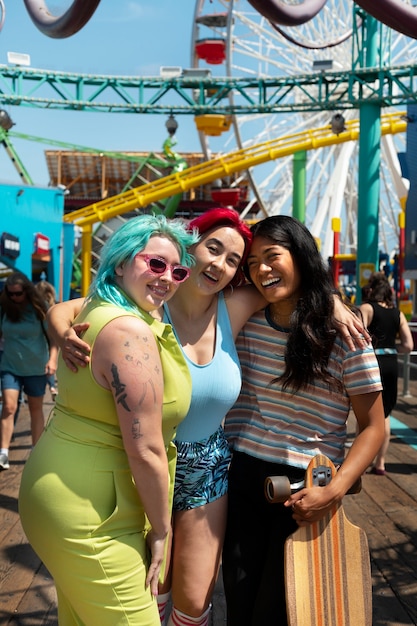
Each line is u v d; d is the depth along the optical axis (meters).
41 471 1.94
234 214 2.34
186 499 2.37
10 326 5.54
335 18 32.31
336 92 20.33
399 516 4.64
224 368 2.35
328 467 2.23
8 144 33.72
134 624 1.92
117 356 1.87
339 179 37.28
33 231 16.55
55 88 20.53
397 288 27.72
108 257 2.03
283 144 24.08
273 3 5.43
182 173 25.58
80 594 1.92
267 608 2.28
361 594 2.21
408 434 7.43
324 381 2.34
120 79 20.62
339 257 32.97
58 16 5.80
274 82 20.38
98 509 1.91
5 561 3.86
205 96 21.92
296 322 2.33
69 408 1.98
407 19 4.66
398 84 17.86
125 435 1.88
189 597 2.37
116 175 46.16
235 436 2.53
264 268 2.36
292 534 2.20
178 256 2.05
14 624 3.14
